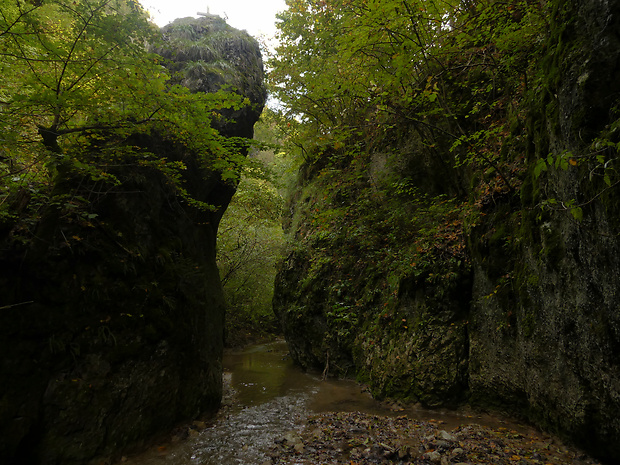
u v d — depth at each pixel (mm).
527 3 5297
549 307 4113
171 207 6598
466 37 5809
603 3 3096
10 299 3816
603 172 3008
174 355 5594
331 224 9875
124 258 5043
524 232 4695
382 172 9664
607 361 3264
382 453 4133
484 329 5551
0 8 3650
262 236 16641
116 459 4309
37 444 3713
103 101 4578
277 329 19312
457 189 7777
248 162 6531
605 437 3385
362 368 8125
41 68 4359
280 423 5770
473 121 7375
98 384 4324
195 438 5121
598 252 3209
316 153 12398
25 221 4227
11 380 3615
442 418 5457
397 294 7305
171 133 6117
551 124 3814
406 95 6414
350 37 6250
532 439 4250
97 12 4246
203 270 7496
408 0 5367
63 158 4117
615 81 3016
